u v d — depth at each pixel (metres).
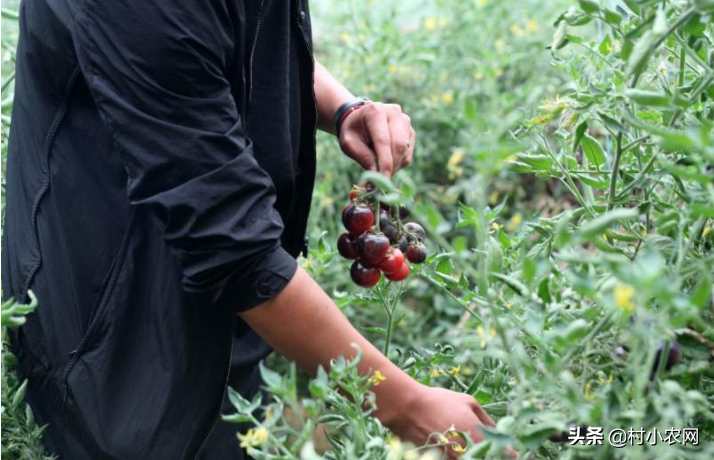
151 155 1.63
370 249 1.79
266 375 1.42
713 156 1.24
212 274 1.65
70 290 1.91
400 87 4.60
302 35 2.01
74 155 1.90
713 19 1.43
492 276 1.53
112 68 1.64
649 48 1.42
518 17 4.84
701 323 1.25
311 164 2.16
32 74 1.92
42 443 2.01
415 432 1.69
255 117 1.94
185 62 1.61
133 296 1.87
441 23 4.75
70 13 1.71
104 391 1.86
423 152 4.27
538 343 1.41
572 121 1.69
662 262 1.48
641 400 1.26
